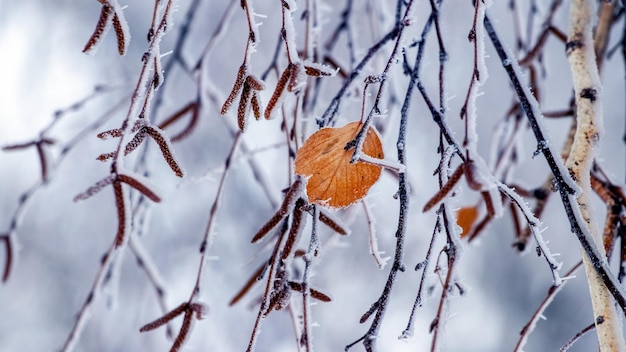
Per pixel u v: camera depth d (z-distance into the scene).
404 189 0.77
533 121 0.79
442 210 0.77
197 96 1.10
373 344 0.76
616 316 0.78
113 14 0.74
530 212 0.77
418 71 0.81
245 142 1.19
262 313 0.76
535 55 1.01
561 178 0.78
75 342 1.01
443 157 0.76
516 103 1.12
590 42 0.86
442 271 0.78
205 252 0.88
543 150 0.79
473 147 0.73
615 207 0.88
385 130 1.10
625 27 1.02
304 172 0.76
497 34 0.81
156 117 1.23
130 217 0.73
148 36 0.75
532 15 1.14
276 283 0.78
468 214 1.03
